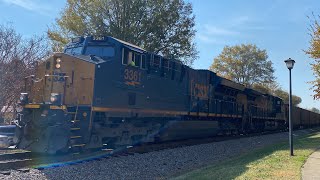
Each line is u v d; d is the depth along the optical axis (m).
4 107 20.59
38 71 13.66
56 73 13.19
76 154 12.10
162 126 17.72
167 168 11.91
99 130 13.12
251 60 72.62
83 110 12.64
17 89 19.30
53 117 11.91
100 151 13.25
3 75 18.81
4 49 19.70
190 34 36.34
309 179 9.60
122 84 14.12
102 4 32.53
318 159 13.95
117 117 14.09
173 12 34.56
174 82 18.45
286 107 46.84
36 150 11.75
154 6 34.25
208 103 23.22
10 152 12.50
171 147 16.58
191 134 20.20
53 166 10.34
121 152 13.63
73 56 13.14
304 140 24.44
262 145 21.38
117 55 13.94
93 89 12.65
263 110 36.84
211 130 22.84
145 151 14.49
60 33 33.16
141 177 10.30
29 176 8.91
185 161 13.42
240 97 30.22
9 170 9.50
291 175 10.00
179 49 36.22
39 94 13.29
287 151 16.56
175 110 18.48
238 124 29.75
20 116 12.45
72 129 11.87
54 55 13.34
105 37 14.21
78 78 12.95
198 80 21.92
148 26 33.88
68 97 12.94
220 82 25.06
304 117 55.25
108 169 10.59
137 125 15.70
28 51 21.11
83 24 32.66
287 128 46.91
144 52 15.59
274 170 10.79
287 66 16.30
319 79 22.97
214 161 14.22
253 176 9.69
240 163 12.44
